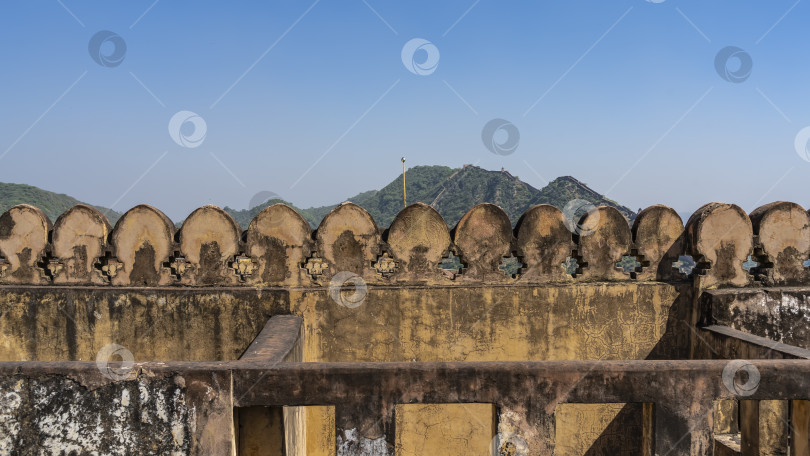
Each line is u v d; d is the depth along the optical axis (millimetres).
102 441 3332
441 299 5375
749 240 5418
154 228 5344
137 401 3322
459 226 5426
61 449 3318
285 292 5305
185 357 5293
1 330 5387
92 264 5395
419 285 5402
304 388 3400
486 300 5391
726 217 5387
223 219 5332
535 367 3516
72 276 5422
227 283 5359
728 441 5309
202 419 3330
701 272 5414
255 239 5359
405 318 5367
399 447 5367
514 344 5398
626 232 5504
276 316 5188
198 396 3328
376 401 3438
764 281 5461
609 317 5449
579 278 5480
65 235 5395
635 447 5449
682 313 5512
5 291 5379
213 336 5289
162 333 5305
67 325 5348
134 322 5305
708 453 3586
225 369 3344
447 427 5363
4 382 3309
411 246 5410
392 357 5367
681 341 5508
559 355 5422
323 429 5309
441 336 5379
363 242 5387
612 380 3547
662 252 5527
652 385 3555
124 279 5371
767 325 5266
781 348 4156
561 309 5418
